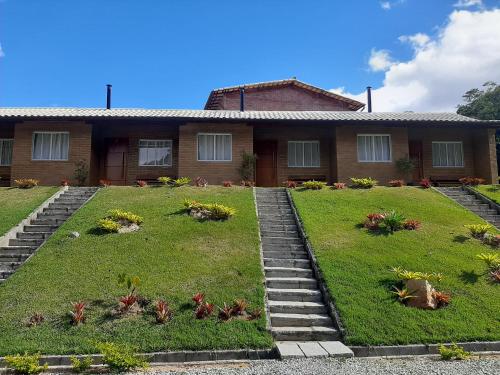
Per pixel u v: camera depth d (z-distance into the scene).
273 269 9.92
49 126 18.28
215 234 11.51
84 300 8.28
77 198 14.87
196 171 18.45
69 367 6.50
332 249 10.77
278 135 20.30
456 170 20.56
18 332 7.29
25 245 11.30
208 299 8.36
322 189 16.28
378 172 19.03
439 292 8.73
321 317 8.28
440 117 20.39
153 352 6.91
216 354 6.97
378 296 8.66
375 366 6.53
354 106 29.05
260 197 15.15
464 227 12.53
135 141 19.72
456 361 6.82
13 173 18.03
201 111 21.12
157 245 10.75
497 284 9.29
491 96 32.88
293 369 6.34
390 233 11.84
